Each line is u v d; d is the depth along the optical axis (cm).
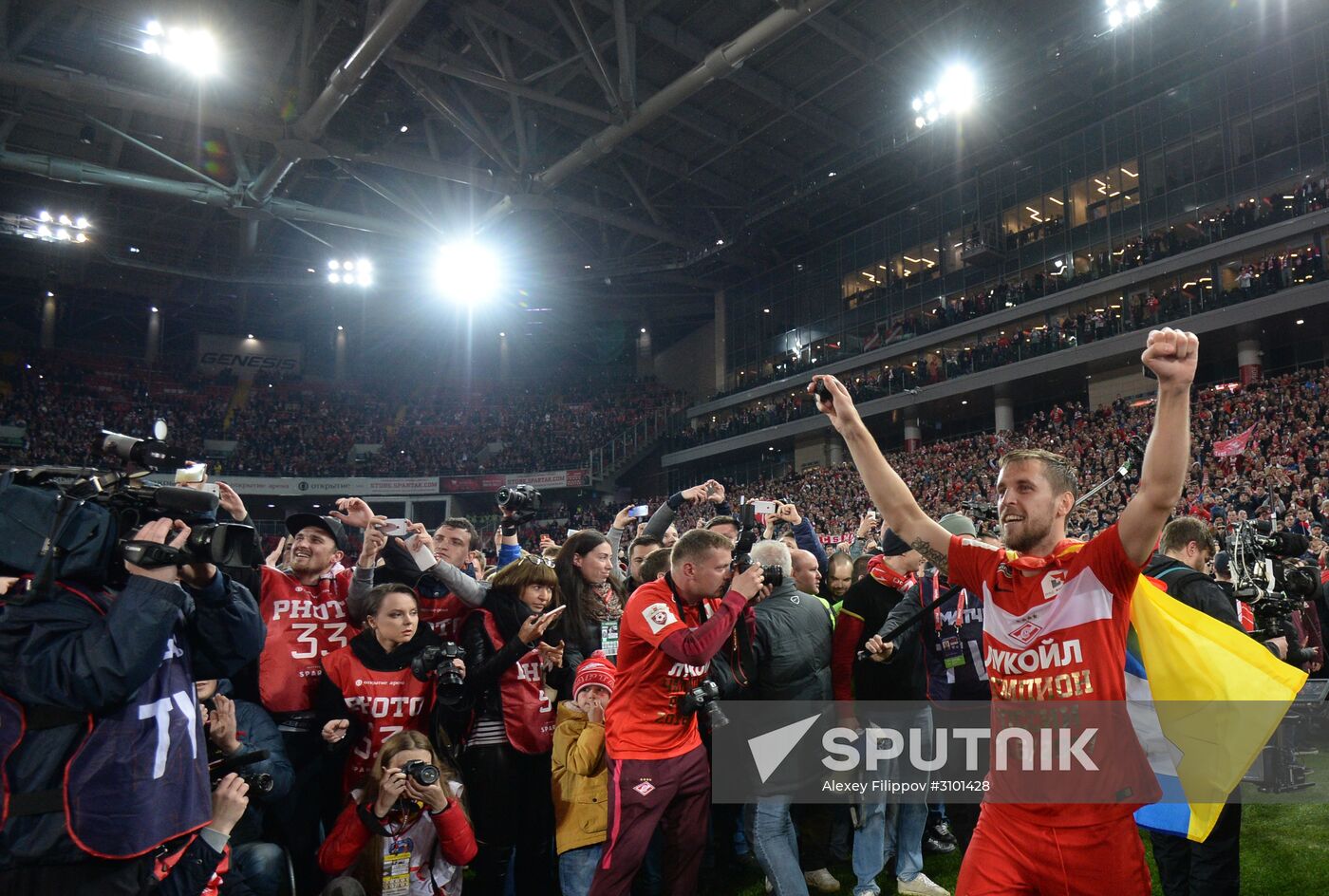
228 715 326
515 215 3756
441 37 2547
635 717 346
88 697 212
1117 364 2659
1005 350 2859
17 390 3744
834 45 2733
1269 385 2052
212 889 279
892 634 385
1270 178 2503
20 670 211
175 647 245
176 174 3466
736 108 3078
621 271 4056
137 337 4753
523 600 430
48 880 211
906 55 2786
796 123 3175
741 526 356
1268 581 463
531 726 408
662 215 3834
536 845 413
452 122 2748
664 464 4088
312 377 4838
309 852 397
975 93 2753
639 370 4975
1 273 4103
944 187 3359
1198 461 1858
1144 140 2798
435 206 3719
